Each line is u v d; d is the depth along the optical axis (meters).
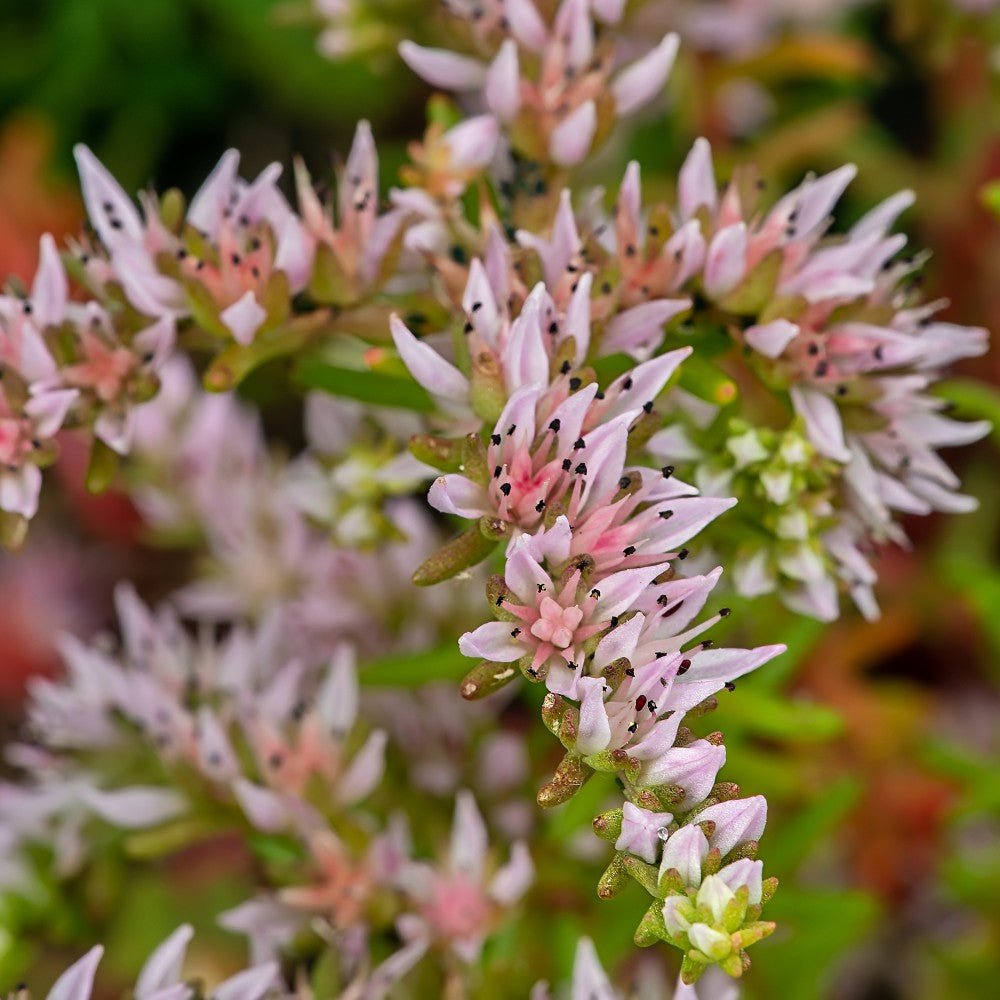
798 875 0.27
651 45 0.28
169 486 0.27
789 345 0.22
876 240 0.22
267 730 0.24
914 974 0.28
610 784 0.23
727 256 0.22
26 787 0.27
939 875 0.27
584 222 0.23
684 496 0.22
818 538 0.22
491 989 0.24
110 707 0.25
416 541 0.25
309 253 0.22
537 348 0.21
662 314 0.22
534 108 0.23
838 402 0.22
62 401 0.22
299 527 0.26
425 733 0.25
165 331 0.22
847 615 0.27
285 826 0.24
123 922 0.27
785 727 0.24
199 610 0.26
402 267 0.23
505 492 0.21
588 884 0.24
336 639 0.25
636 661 0.21
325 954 0.23
